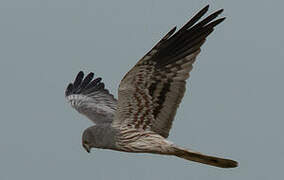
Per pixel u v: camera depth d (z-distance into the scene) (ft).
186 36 41.29
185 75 41.98
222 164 43.11
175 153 43.62
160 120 43.45
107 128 44.60
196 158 43.39
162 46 41.24
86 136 45.34
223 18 40.60
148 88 42.57
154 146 43.68
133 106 43.39
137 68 41.73
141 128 43.91
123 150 44.78
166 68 41.96
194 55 41.50
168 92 42.65
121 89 42.65
